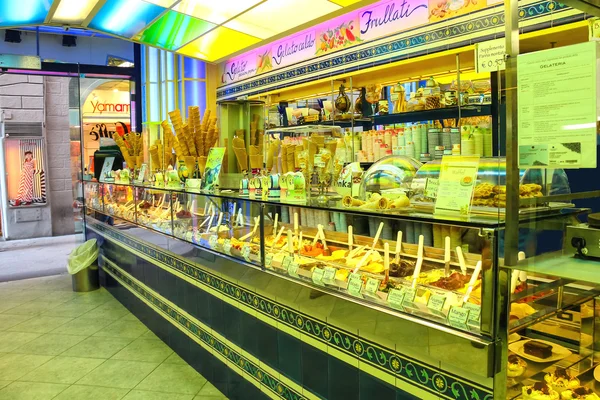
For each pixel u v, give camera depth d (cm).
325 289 198
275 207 235
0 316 460
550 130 111
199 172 365
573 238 134
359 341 183
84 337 403
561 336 152
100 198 556
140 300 437
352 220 192
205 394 301
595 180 185
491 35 347
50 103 938
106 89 916
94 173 606
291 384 229
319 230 211
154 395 301
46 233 949
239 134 371
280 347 236
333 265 200
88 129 909
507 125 121
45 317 456
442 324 147
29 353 370
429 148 379
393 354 168
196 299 325
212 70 703
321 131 251
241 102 375
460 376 144
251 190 275
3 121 894
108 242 530
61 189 962
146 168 454
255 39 457
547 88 111
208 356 315
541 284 144
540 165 115
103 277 563
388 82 440
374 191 198
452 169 157
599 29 153
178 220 346
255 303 254
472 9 360
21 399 298
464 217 147
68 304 498
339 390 197
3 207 906
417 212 170
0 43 787
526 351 147
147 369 339
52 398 299
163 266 378
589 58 103
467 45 365
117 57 875
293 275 220
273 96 574
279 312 234
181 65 684
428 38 396
